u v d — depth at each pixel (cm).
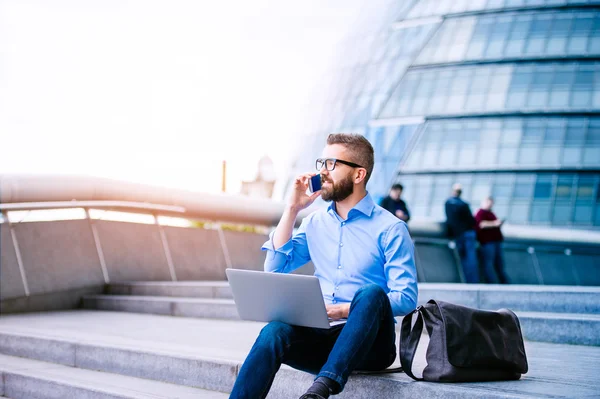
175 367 450
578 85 4322
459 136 4553
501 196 4347
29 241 945
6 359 572
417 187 4562
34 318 797
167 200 1162
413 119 4684
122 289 1001
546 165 4312
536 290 668
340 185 342
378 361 328
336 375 287
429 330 325
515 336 338
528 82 4409
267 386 303
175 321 757
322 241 353
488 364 326
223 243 1301
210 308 797
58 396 459
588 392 299
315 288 300
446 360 319
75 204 1011
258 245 1395
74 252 998
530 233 1923
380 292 306
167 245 1166
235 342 539
